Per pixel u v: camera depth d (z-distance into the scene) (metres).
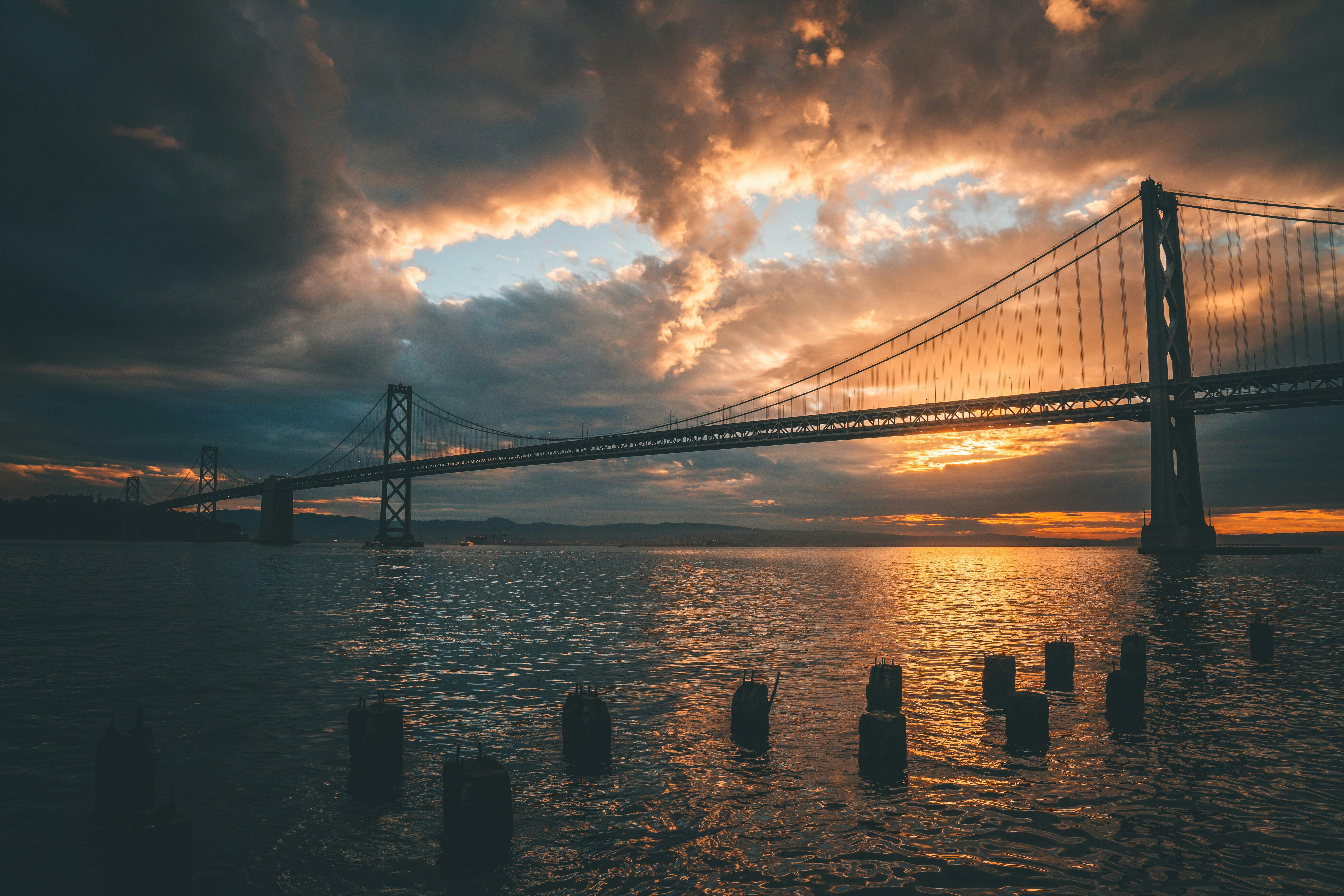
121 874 6.18
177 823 6.40
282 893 6.56
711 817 8.30
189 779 9.55
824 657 18.98
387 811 8.47
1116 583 50.00
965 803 8.73
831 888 6.67
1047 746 10.95
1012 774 9.71
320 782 9.45
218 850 7.42
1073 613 29.80
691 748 10.91
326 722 12.30
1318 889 6.69
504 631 24.25
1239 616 28.62
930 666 17.62
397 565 85.00
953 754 10.56
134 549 141.25
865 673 16.66
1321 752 10.69
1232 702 13.77
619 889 6.67
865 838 7.76
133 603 33.25
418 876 6.91
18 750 10.74
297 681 15.72
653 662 18.27
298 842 7.63
